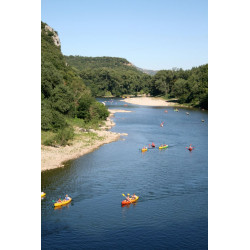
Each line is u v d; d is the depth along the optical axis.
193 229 30.06
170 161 54.75
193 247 26.86
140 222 31.48
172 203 36.31
